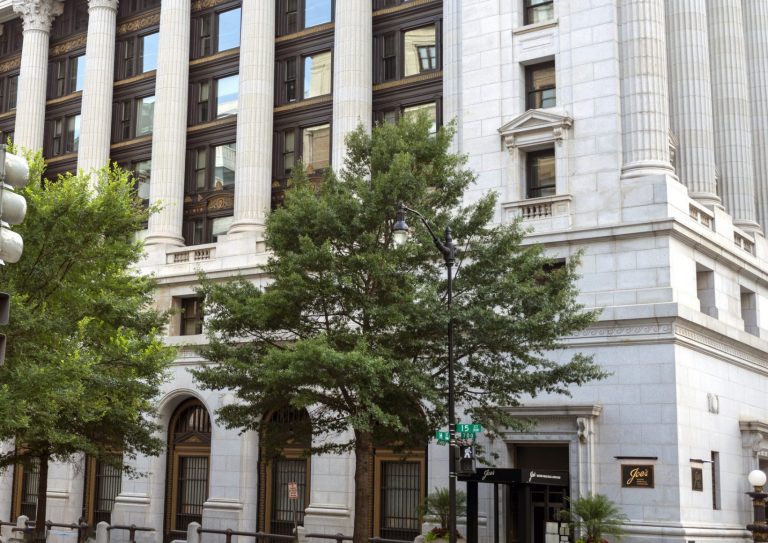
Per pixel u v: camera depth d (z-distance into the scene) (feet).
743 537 117.08
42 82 188.55
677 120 133.08
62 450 107.96
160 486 151.12
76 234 97.76
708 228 125.39
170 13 167.22
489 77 129.39
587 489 109.29
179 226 161.89
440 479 121.29
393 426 92.89
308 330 99.55
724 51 146.72
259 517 141.69
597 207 118.11
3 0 195.11
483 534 113.91
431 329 94.63
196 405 151.53
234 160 160.76
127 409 103.65
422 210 97.40
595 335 114.01
